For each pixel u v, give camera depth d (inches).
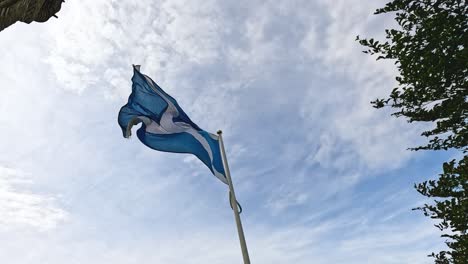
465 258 287.6
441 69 309.6
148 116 356.2
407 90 343.0
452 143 339.0
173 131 359.3
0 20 263.0
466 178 281.1
